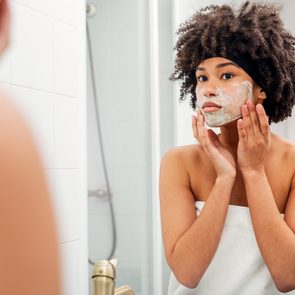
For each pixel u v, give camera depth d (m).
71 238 0.97
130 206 1.38
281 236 0.66
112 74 1.36
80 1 1.03
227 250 0.69
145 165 1.42
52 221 0.12
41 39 0.89
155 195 1.42
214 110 0.70
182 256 0.69
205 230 0.68
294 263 0.66
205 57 0.70
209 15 0.73
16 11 0.82
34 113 0.86
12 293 0.11
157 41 1.45
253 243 0.69
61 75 0.96
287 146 0.72
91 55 1.31
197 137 0.72
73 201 0.98
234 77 0.69
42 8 0.90
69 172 0.97
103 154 1.33
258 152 0.68
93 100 1.31
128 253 1.37
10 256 0.11
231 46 0.69
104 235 1.31
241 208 0.70
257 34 0.67
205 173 0.73
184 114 1.54
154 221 1.41
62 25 0.96
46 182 0.12
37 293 0.11
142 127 1.42
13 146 0.11
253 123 0.68
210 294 0.70
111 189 1.34
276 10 0.72
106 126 1.34
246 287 0.68
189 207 0.73
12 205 0.11
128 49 1.39
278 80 0.69
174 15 1.49
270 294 0.68
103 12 1.34
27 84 0.84
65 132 0.96
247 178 0.68
